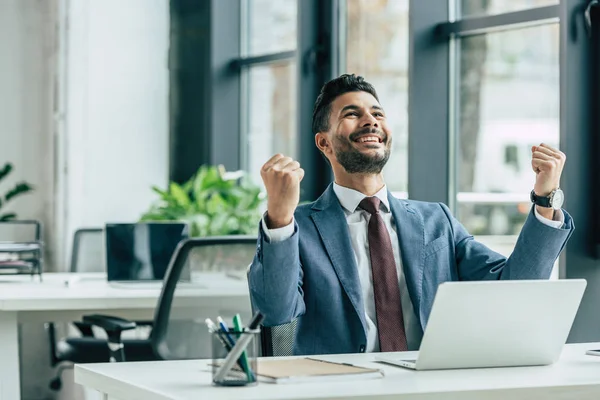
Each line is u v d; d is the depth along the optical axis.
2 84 5.96
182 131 6.39
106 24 6.07
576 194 3.64
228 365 1.58
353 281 2.23
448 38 4.56
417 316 2.28
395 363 1.86
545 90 4.03
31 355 5.62
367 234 2.32
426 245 2.35
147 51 6.22
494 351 1.83
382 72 4.99
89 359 4.03
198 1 6.41
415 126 4.52
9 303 3.21
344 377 1.64
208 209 5.53
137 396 1.60
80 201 5.89
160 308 3.19
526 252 2.21
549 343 1.87
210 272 3.22
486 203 4.36
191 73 6.41
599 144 3.65
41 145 6.01
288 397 1.44
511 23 4.15
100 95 6.04
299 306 2.15
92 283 3.93
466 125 4.48
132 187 6.14
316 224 2.29
